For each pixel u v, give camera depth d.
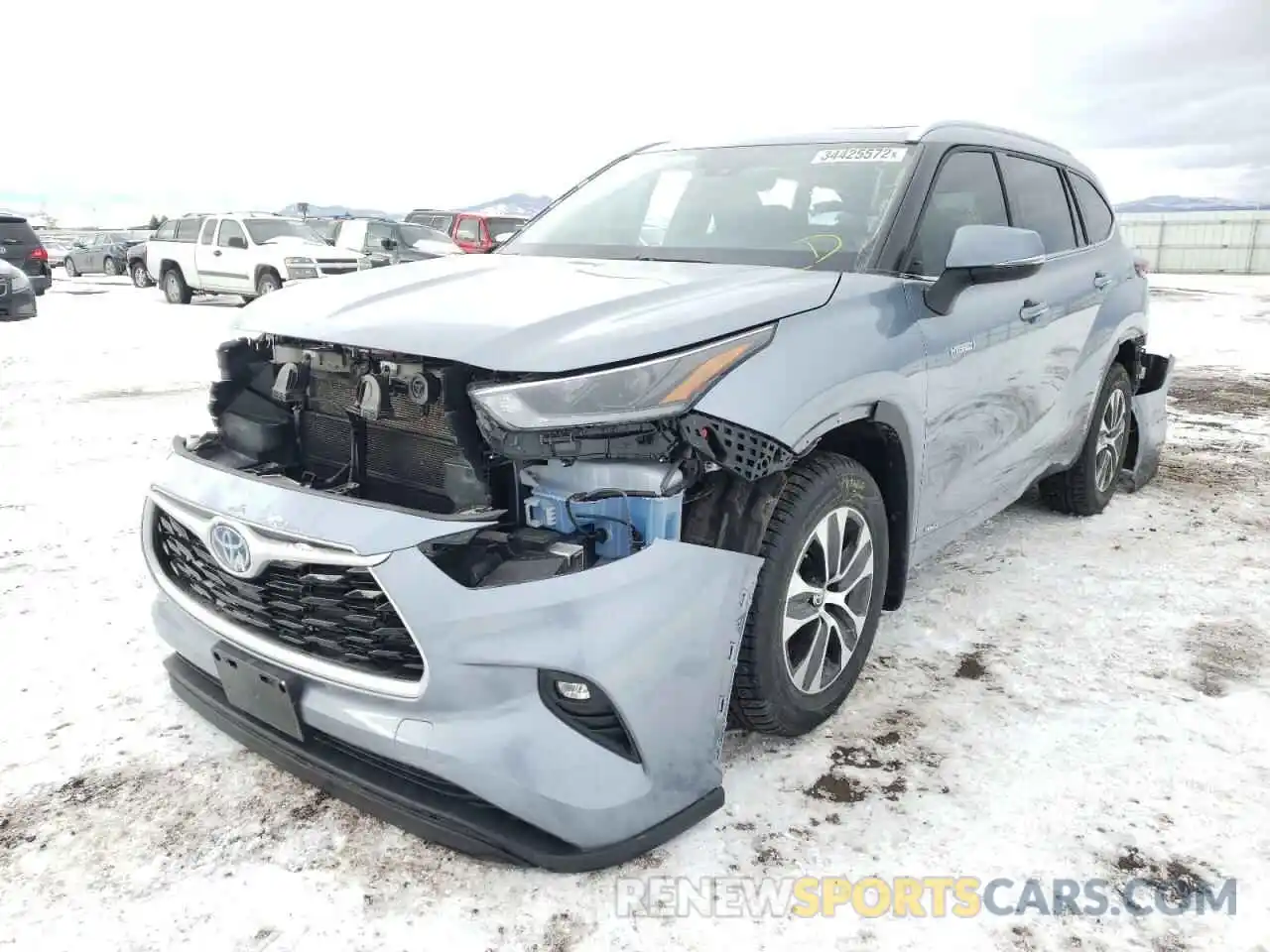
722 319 2.21
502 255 3.28
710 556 2.09
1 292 12.42
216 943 1.87
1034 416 3.61
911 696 2.84
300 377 2.48
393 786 2.07
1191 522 4.54
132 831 2.21
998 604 3.53
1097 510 4.60
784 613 2.34
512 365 1.98
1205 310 16.48
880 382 2.48
